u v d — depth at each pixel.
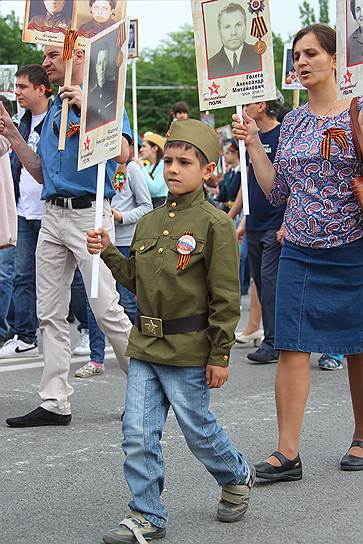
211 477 5.59
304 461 5.93
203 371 4.47
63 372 6.81
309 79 5.51
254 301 10.43
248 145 5.75
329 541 4.60
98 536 4.66
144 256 4.52
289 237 5.61
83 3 6.83
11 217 7.39
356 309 5.54
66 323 6.86
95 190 6.65
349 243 5.50
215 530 4.73
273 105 8.93
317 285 5.52
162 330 4.46
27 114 8.92
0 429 6.71
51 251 6.72
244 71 6.14
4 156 7.32
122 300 9.23
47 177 6.72
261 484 5.46
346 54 5.34
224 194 13.88
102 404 7.53
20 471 5.71
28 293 9.66
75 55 6.80
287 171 5.59
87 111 5.31
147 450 4.46
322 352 5.50
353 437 5.90
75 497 5.25
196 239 4.43
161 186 10.88
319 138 5.46
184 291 4.42
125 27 5.06
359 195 5.35
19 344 9.73
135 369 4.55
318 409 7.31
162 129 84.94
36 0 6.85
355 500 5.20
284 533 4.70
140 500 4.48
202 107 6.29
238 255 4.44
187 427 4.48
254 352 9.43
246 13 6.10
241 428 6.74
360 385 5.77
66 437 6.50
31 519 4.90
